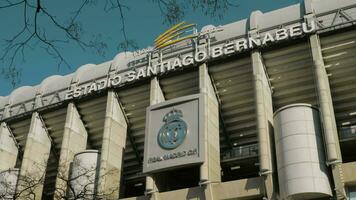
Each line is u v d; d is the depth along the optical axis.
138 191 49.19
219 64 41.34
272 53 39.81
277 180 35.06
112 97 45.00
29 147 47.75
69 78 49.59
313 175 32.31
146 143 40.19
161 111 41.00
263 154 35.12
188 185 43.66
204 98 39.56
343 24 37.44
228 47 41.03
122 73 45.66
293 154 33.44
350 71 38.66
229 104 42.56
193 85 42.91
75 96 47.00
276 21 40.38
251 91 41.44
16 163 52.81
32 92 51.69
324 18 38.50
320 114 35.22
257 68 39.03
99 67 48.16
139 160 47.41
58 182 42.12
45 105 49.31
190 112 39.53
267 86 40.31
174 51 43.88
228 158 40.81
